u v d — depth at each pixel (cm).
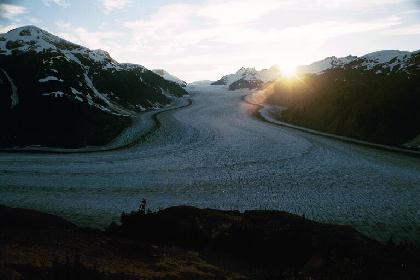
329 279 1430
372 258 1558
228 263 1644
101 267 1273
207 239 1873
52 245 1439
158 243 1853
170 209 2166
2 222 1717
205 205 3186
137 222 1962
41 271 1114
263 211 2191
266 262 1655
